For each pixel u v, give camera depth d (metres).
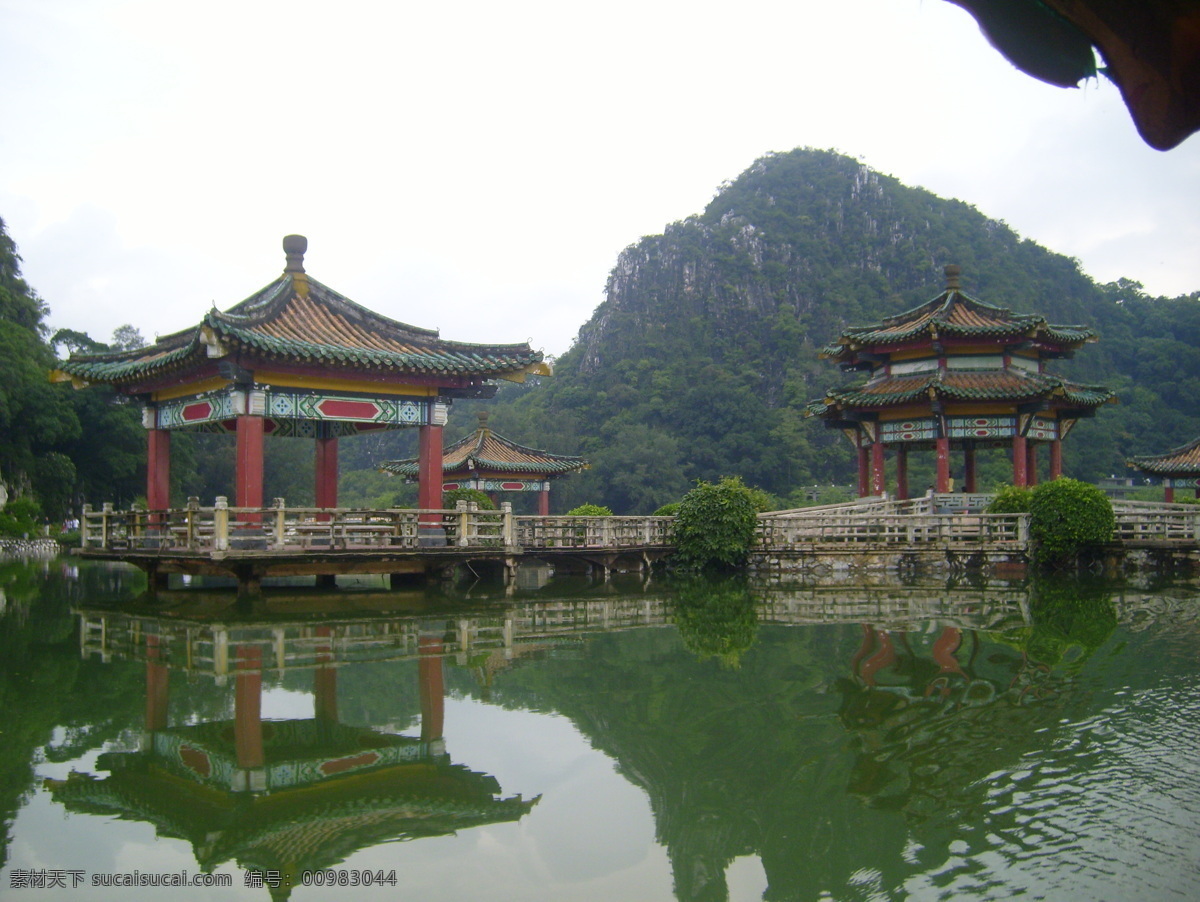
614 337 154.12
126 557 22.69
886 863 6.83
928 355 33.31
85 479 69.19
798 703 11.39
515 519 25.19
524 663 14.06
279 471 92.69
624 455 114.06
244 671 13.30
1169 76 3.03
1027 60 3.18
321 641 15.83
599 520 26.98
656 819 7.77
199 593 22.39
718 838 7.34
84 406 67.94
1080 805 7.83
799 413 126.25
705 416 127.69
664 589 24.03
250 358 20.50
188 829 7.59
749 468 119.94
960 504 30.52
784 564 27.48
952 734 9.91
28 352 65.75
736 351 143.25
